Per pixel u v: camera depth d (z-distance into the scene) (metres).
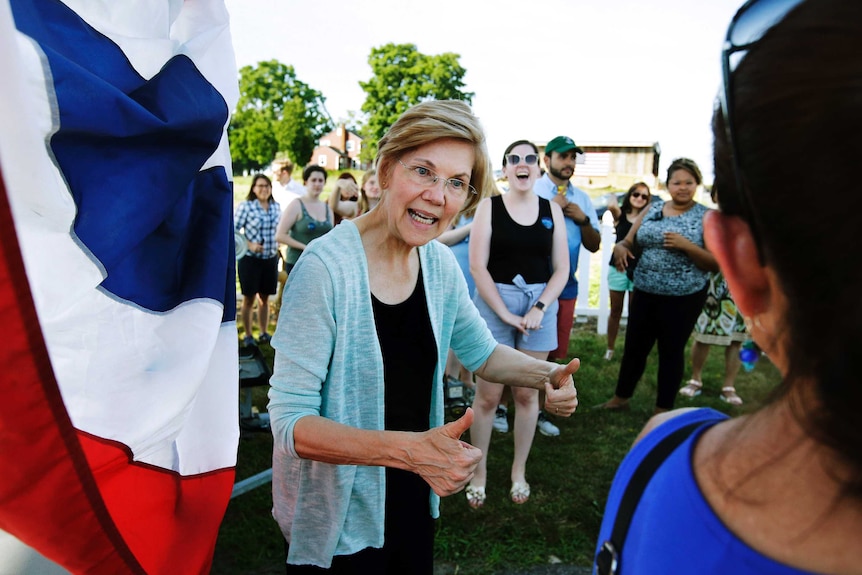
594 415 4.44
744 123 0.39
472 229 3.11
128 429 1.14
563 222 3.19
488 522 2.99
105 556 1.09
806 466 0.40
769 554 0.41
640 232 3.88
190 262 1.34
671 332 3.77
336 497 1.38
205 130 1.29
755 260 0.42
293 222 5.69
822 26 0.36
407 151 1.39
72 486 1.01
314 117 54.69
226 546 2.71
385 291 1.47
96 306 1.11
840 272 0.34
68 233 1.05
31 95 0.99
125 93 1.18
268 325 6.85
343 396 1.40
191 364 1.26
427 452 1.18
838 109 0.33
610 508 0.55
